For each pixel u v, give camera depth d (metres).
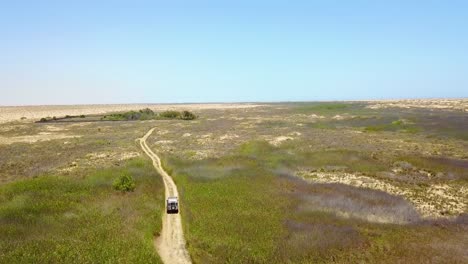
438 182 39.00
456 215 29.78
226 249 23.38
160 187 37.81
